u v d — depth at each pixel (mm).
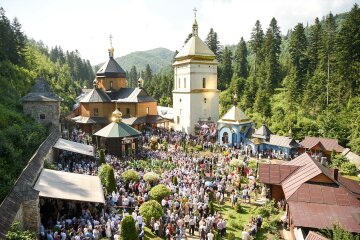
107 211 25141
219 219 24328
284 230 25266
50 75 110688
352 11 67312
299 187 24875
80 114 67062
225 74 105250
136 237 18125
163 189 27078
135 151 46875
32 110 47531
